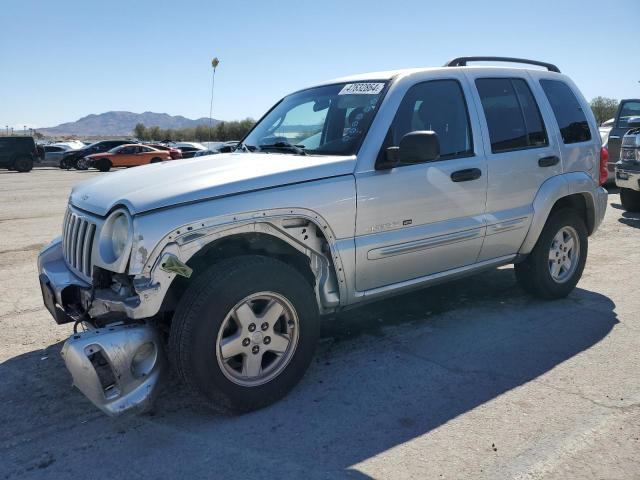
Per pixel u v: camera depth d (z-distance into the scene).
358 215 3.67
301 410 3.37
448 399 3.47
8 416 3.37
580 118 5.29
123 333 2.97
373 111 3.90
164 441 3.07
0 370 3.98
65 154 31.72
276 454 2.93
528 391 3.54
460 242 4.27
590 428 3.10
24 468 2.85
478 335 4.46
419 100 4.11
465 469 2.77
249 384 3.30
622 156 9.66
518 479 2.68
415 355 4.11
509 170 4.52
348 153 3.76
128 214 3.03
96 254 3.20
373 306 5.18
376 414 3.31
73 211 3.68
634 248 7.41
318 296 3.70
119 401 2.96
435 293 5.54
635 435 3.02
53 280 3.56
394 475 2.73
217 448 2.99
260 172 3.40
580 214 5.39
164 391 3.63
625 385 3.60
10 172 28.55
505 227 4.54
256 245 3.58
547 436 3.04
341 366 3.95
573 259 5.27
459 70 4.44
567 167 5.02
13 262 7.13
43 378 3.85
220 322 3.11
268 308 3.34
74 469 2.84
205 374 3.11
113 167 30.12
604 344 4.25
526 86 4.88
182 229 3.03
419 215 3.98
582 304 5.16
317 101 4.45
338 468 2.80
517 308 5.07
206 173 3.46
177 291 3.35
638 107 11.38
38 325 4.85
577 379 3.70
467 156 4.30
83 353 2.86
